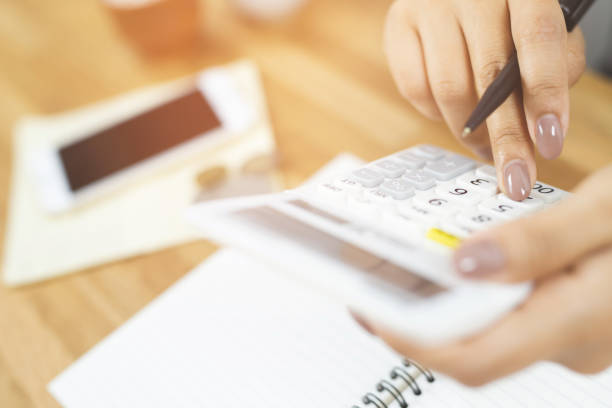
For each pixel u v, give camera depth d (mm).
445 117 439
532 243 226
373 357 384
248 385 380
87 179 562
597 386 346
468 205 310
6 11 900
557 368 359
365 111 618
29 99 717
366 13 770
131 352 414
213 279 465
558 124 333
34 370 421
